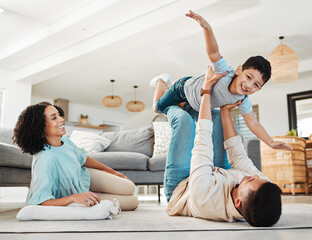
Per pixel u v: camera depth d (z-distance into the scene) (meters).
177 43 5.94
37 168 1.69
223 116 1.87
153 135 3.91
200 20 1.71
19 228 1.28
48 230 1.22
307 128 7.37
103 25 4.99
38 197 1.63
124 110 11.36
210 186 1.46
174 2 4.24
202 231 1.19
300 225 1.31
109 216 1.60
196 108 2.02
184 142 1.91
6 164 2.29
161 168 3.38
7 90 6.93
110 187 2.14
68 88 8.58
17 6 4.71
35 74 6.56
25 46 5.75
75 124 8.39
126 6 4.43
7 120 6.87
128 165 3.38
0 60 6.38
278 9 4.67
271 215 1.23
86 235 1.11
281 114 7.81
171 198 1.78
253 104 8.27
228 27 5.27
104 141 3.92
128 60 6.64
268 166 4.85
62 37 5.38
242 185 1.33
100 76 7.62
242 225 1.33
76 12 4.86
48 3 4.66
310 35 5.57
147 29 4.55
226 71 1.73
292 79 5.18
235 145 1.79
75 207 1.57
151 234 1.13
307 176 4.90
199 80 1.96
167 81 2.54
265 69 1.63
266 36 5.61
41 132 1.73
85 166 2.18
